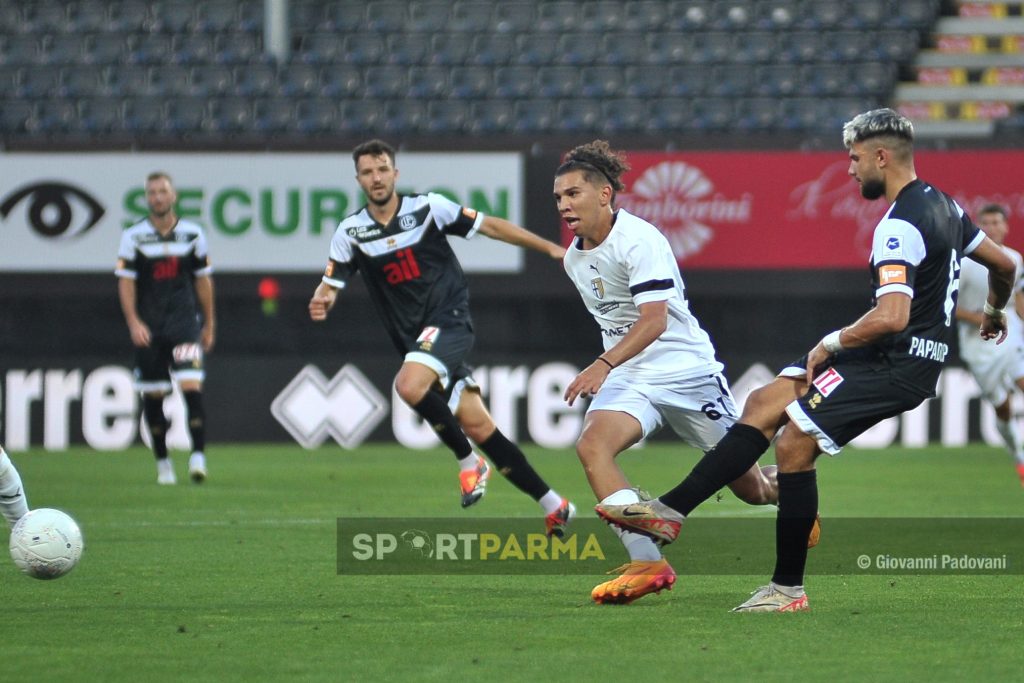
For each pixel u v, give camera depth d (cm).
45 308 5816
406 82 7212
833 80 7188
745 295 5625
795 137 5553
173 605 2075
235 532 3027
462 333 2847
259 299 5778
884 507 3522
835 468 4700
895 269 1908
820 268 5547
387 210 2841
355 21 7600
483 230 2847
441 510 3472
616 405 2167
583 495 3859
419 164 5588
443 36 7438
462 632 1848
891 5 7550
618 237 2148
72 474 4519
